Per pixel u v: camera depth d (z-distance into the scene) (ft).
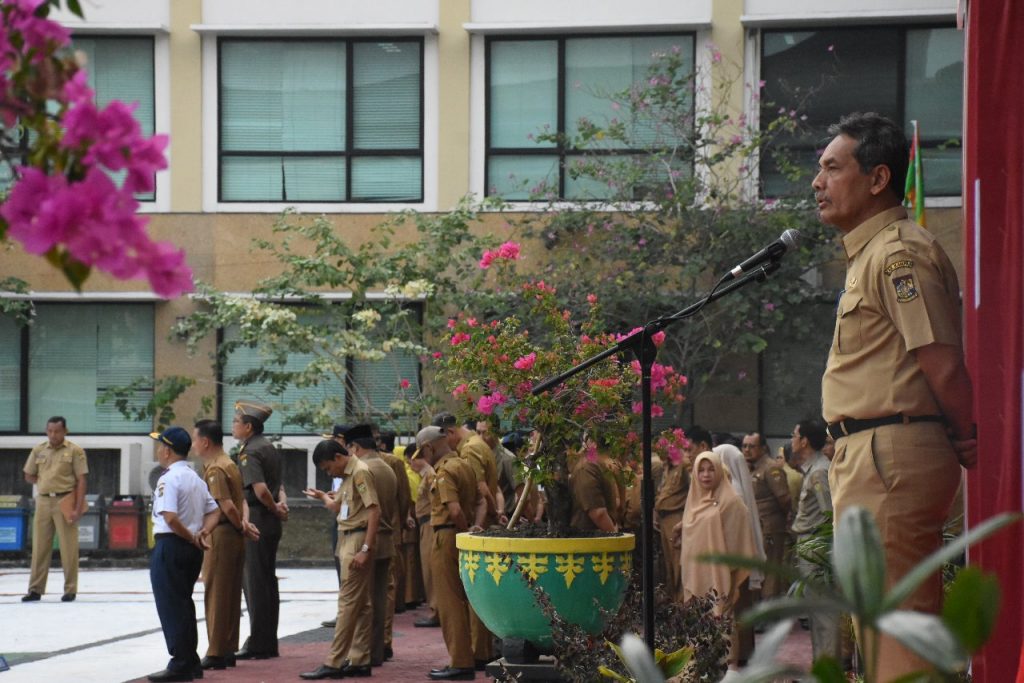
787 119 66.90
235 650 42.06
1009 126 19.56
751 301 65.26
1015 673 18.34
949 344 17.02
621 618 26.13
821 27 70.85
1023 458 18.17
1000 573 18.75
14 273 76.28
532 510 48.67
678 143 69.00
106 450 78.23
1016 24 19.83
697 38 71.87
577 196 71.82
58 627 51.52
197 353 76.23
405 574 59.62
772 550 49.08
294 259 68.69
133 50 76.28
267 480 44.37
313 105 75.61
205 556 41.86
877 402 17.37
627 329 66.54
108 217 8.58
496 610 32.94
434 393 69.10
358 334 67.51
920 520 17.19
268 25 75.00
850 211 18.08
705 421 70.54
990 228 20.43
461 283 70.79
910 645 5.95
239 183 76.02
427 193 74.59
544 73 73.56
